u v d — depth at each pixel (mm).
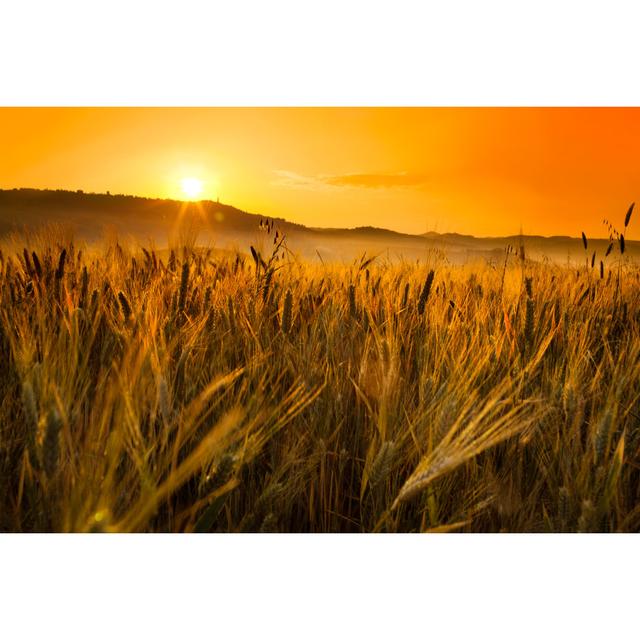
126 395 1293
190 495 1529
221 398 1675
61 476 1222
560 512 1426
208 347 2084
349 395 1872
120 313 2004
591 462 1441
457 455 1271
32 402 1162
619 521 1478
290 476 1549
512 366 1914
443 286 2803
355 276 2844
